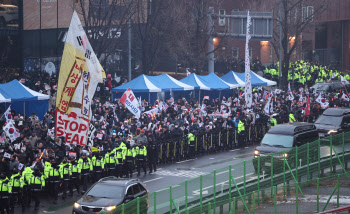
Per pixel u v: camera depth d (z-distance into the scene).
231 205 37.38
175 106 77.56
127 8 89.81
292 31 125.12
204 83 92.00
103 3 93.75
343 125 66.81
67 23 100.62
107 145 53.53
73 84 42.03
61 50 100.81
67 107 42.00
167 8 108.00
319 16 149.62
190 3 111.69
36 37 97.69
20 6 95.62
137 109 65.56
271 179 44.81
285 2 116.56
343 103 90.69
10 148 47.19
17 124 58.38
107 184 39.25
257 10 145.88
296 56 156.50
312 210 40.50
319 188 44.88
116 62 107.81
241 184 41.59
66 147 49.91
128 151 54.28
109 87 88.38
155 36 103.94
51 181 45.28
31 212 42.78
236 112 77.19
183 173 57.12
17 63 95.50
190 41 108.69
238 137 72.44
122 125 64.81
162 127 64.50
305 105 85.56
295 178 47.66
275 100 89.56
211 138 69.00
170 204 34.12
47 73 93.06
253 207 38.16
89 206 36.81
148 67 101.50
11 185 41.38
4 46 93.56
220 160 64.12
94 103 74.19
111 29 96.25
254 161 43.28
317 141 50.78
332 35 166.88
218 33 107.62
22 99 64.94
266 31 105.50
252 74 101.88
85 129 42.59
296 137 55.69
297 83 119.75
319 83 111.38
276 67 129.12
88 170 48.78
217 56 127.88
